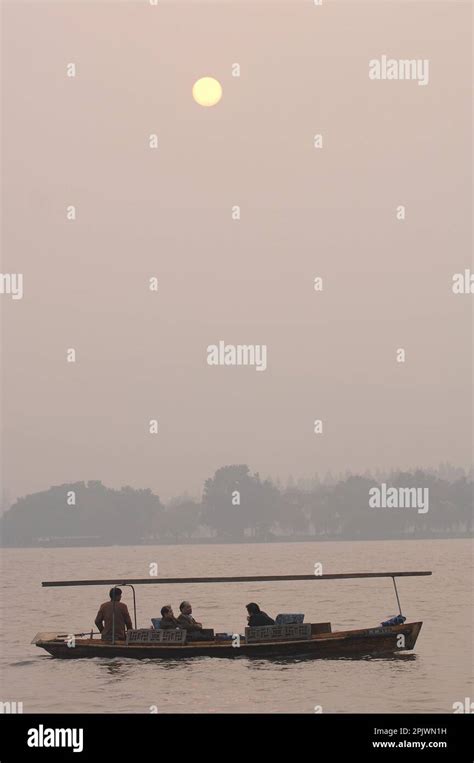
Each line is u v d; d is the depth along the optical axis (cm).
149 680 2127
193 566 8388
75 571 7894
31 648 2680
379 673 2158
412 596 4325
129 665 2322
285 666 2253
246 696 1945
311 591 4884
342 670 2198
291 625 2344
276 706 1862
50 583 2473
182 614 2444
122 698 1959
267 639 2341
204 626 3148
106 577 6838
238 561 9488
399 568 7119
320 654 2325
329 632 2372
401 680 2075
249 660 2323
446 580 5497
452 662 2288
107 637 2458
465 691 1961
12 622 3431
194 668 2256
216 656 2348
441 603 3891
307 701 1897
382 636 2339
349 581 5819
